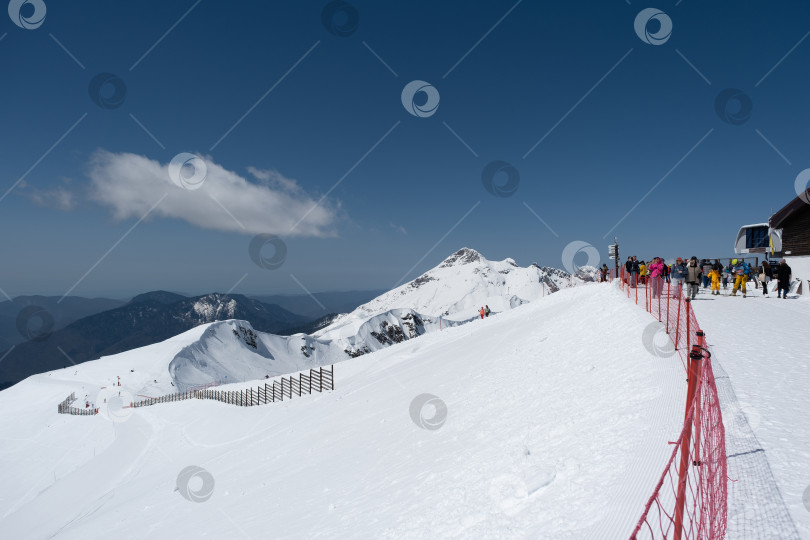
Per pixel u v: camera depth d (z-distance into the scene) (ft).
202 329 455.22
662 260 76.59
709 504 13.85
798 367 28.58
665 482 16.16
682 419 21.27
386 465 35.76
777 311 54.34
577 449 22.44
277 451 58.75
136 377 289.74
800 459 16.40
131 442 126.93
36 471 131.54
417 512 23.61
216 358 400.67
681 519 12.13
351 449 44.68
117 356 347.56
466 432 35.22
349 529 25.54
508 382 44.98
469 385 51.26
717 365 30.55
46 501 95.86
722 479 15.47
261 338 540.93
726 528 13.05
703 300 69.10
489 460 26.55
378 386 76.23
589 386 32.78
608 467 19.16
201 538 36.04
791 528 12.48
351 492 32.78
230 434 95.61
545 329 65.62
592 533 14.73
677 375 28.22
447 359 74.79
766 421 20.29
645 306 59.26
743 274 75.61
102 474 102.42
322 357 583.58
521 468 22.89
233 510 40.93
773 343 36.09
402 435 41.83
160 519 48.39
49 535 70.59
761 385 25.45
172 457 96.68
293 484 41.14
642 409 24.29
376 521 25.04
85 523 62.39
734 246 114.73
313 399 96.48
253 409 115.55
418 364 82.69
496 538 17.39
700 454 17.15
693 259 71.97
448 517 21.27
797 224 76.48
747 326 44.50
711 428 18.90
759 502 14.11
